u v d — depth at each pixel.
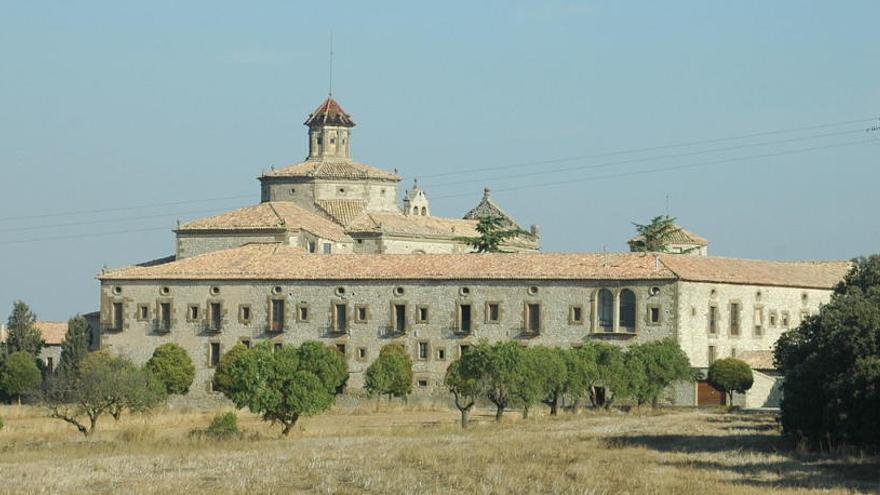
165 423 151.75
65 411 143.12
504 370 148.88
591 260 190.38
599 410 169.00
